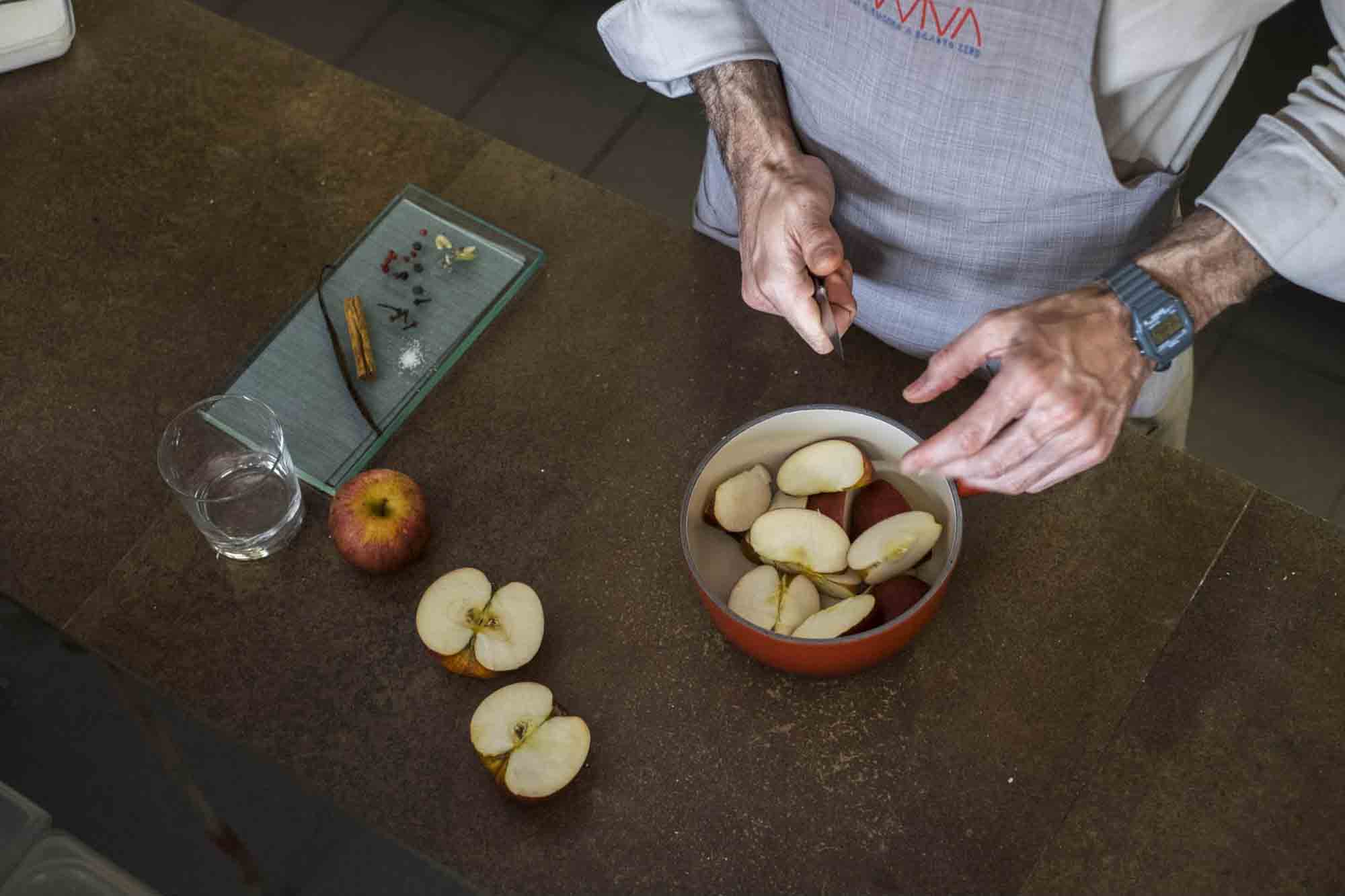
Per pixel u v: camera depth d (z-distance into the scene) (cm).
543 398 104
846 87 97
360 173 117
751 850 85
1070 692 89
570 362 105
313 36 248
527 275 109
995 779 86
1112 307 87
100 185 119
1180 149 101
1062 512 96
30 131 122
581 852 85
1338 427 199
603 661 92
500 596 92
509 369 105
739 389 103
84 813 154
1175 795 85
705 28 106
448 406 104
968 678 90
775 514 88
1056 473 88
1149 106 96
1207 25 88
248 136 121
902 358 104
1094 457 87
